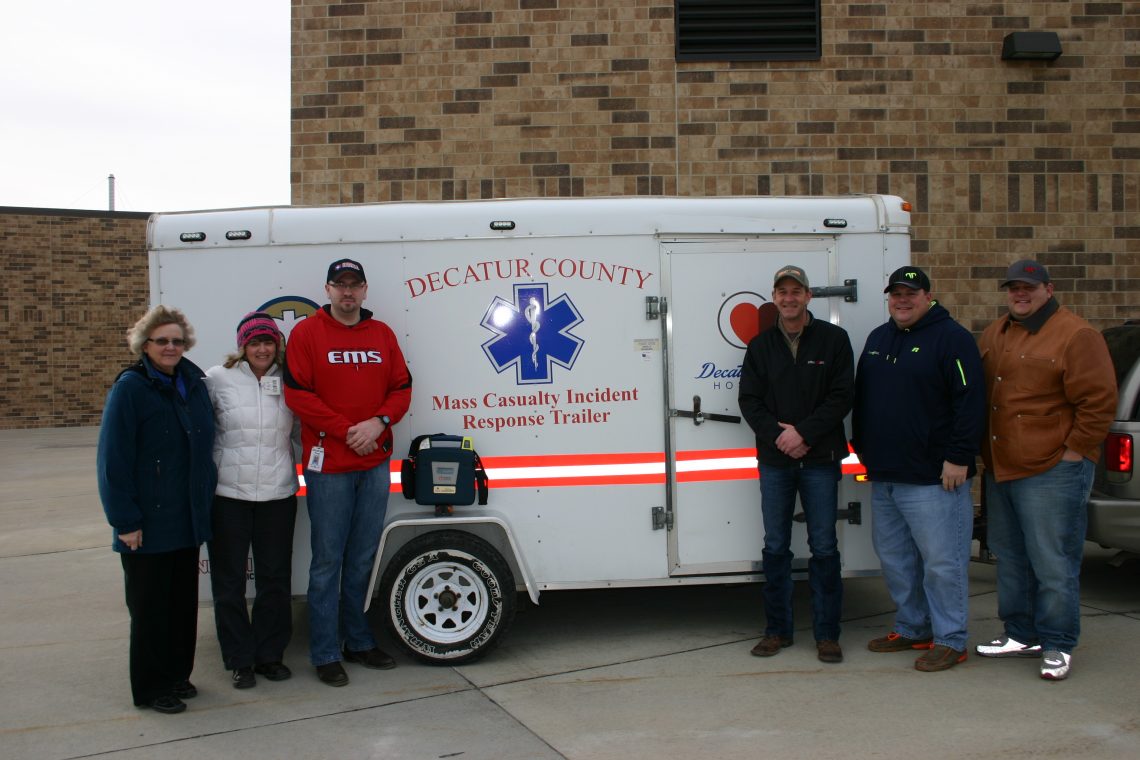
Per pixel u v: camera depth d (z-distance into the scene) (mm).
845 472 5152
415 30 7910
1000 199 7957
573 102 7891
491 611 4773
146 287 22641
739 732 3918
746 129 7902
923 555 4660
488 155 7898
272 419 4504
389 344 4711
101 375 22281
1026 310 4535
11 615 6113
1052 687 4379
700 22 7895
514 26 7898
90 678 4809
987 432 4695
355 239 4996
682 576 5086
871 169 7918
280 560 4605
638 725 4016
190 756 3791
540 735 3930
